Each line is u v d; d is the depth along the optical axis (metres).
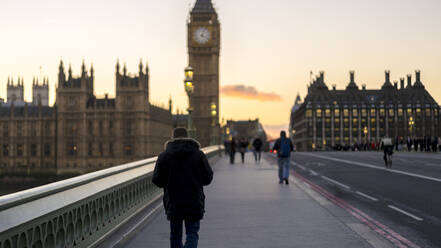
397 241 8.09
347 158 43.72
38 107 184.12
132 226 9.38
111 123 172.75
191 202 5.89
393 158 40.75
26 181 175.88
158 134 194.00
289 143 18.86
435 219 10.50
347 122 179.88
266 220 10.29
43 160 181.12
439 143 61.62
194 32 180.88
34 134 182.25
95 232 7.55
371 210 11.82
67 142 173.75
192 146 6.02
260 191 16.22
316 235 8.62
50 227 5.58
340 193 15.60
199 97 180.38
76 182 6.67
